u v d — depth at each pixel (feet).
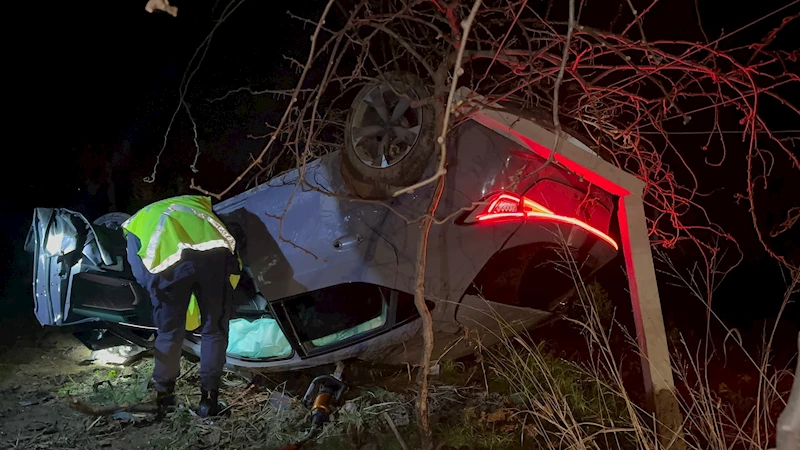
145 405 14.87
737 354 18.10
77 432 13.55
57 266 15.84
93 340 18.34
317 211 14.32
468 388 14.64
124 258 16.48
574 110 12.98
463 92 10.84
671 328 19.08
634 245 11.41
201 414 14.12
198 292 14.07
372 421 13.44
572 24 5.91
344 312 15.14
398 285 13.50
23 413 14.64
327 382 14.26
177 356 14.14
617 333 17.62
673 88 11.85
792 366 16.87
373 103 13.17
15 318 23.43
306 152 10.36
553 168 13.16
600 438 12.34
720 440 11.00
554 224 13.17
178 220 13.85
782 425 5.24
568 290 14.93
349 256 13.85
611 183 11.36
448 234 13.16
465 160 13.12
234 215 15.23
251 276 14.83
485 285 13.50
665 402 11.02
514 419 13.00
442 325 13.66
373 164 13.17
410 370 15.35
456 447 12.19
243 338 16.43
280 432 13.39
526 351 15.25
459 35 9.70
